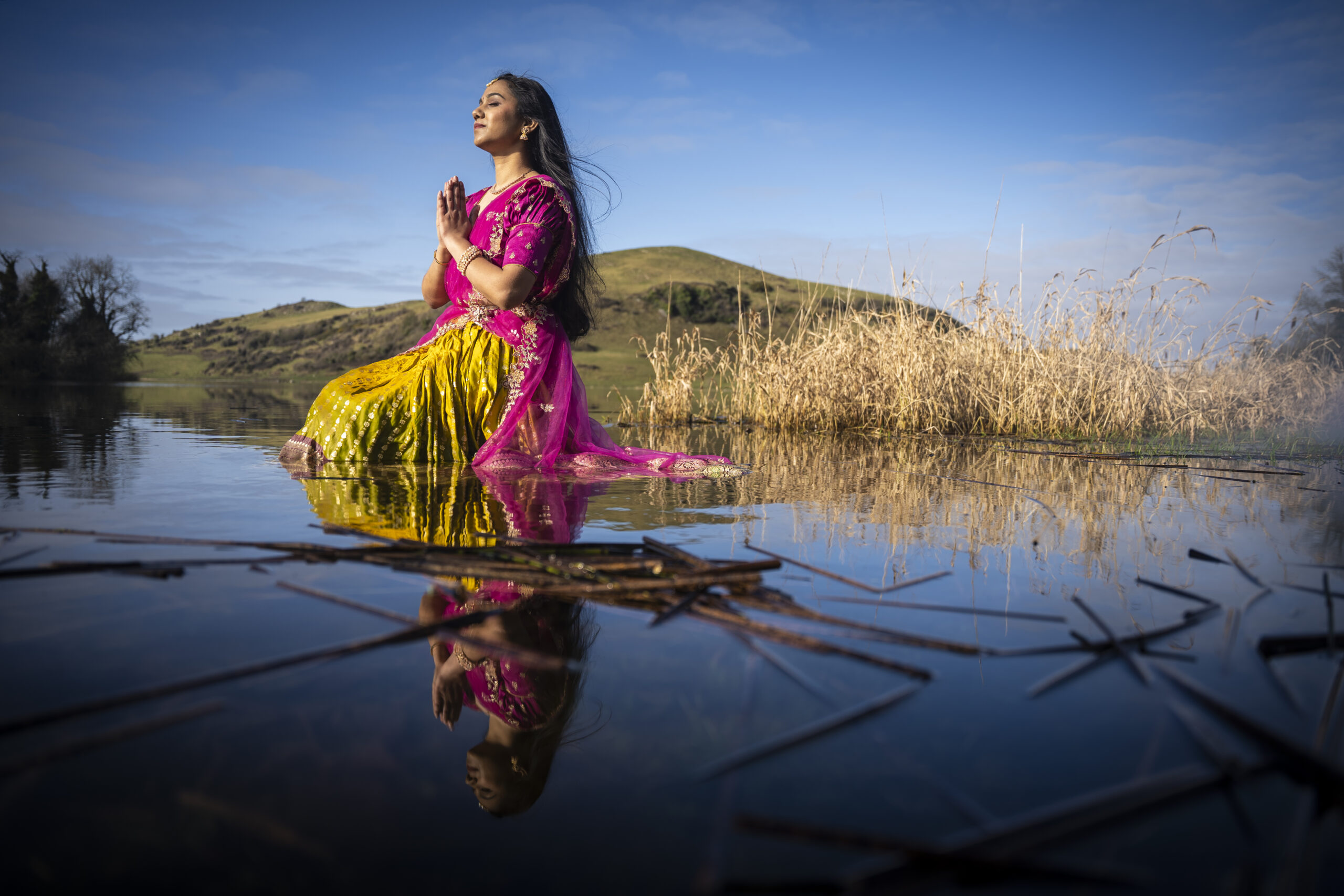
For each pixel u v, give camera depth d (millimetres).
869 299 7543
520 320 3904
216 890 644
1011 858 690
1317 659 1274
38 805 763
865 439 6133
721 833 740
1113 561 1963
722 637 1318
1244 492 3348
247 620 1326
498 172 4078
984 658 1243
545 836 733
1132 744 946
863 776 857
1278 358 7414
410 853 705
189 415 7766
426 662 1167
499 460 3748
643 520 2441
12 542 1858
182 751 876
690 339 8172
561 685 1095
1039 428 6703
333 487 2982
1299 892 664
